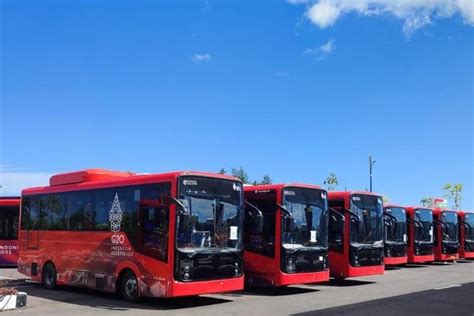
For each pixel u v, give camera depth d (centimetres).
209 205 1423
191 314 1277
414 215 2894
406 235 2711
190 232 1370
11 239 2747
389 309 1335
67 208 1753
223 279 1416
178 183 1371
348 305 1411
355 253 1980
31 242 1905
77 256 1675
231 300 1541
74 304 1462
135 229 1459
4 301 1380
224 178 1473
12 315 1283
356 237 2002
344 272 1969
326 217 1812
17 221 2756
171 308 1382
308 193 1773
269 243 1688
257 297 1612
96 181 1662
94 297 1596
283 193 1697
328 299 1548
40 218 1877
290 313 1281
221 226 1439
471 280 2142
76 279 1670
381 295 1641
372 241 2055
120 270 1495
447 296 1598
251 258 1725
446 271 2623
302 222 1733
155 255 1381
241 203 1503
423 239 2909
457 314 1261
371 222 2067
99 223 1600
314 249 1742
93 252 1606
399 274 2450
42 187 1905
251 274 1719
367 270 2014
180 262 1338
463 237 3316
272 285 1658
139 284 1425
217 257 1413
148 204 1433
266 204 1725
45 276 1820
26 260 1922
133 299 1461
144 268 1412
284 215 1680
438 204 4041
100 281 1566
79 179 1728
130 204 1494
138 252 1438
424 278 2242
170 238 1345
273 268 1662
